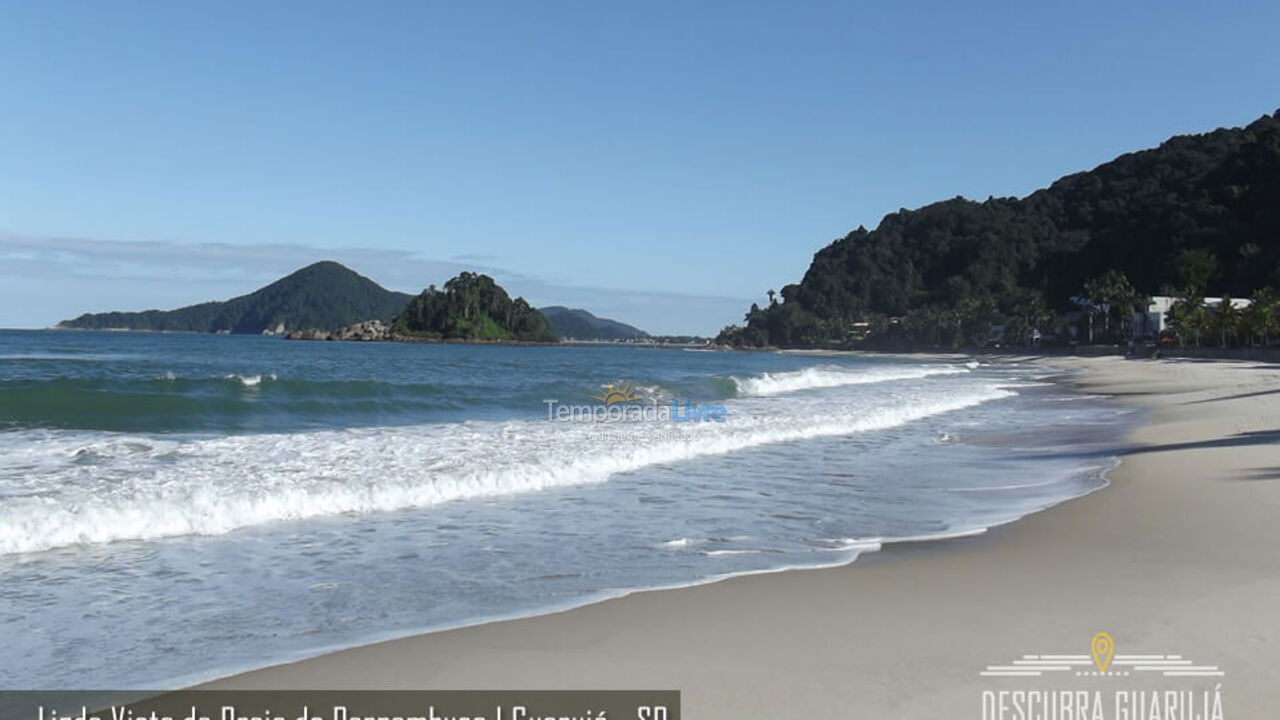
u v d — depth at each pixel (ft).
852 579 22.02
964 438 56.18
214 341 407.44
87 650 17.10
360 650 17.01
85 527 25.44
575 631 18.03
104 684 15.48
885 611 19.11
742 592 20.88
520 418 63.87
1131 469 40.50
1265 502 31.53
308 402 64.64
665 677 15.34
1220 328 296.51
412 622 18.83
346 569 23.17
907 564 23.59
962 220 654.94
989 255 566.77
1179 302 331.57
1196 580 21.24
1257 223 392.68
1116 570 22.35
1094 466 42.70
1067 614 18.61
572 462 39.68
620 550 25.64
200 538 26.25
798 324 626.23
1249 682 14.69
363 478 33.71
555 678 15.44
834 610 19.25
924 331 524.93
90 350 201.98
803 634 17.58
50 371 98.48
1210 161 477.36
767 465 43.39
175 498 28.37
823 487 37.17
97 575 22.03
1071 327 428.97
